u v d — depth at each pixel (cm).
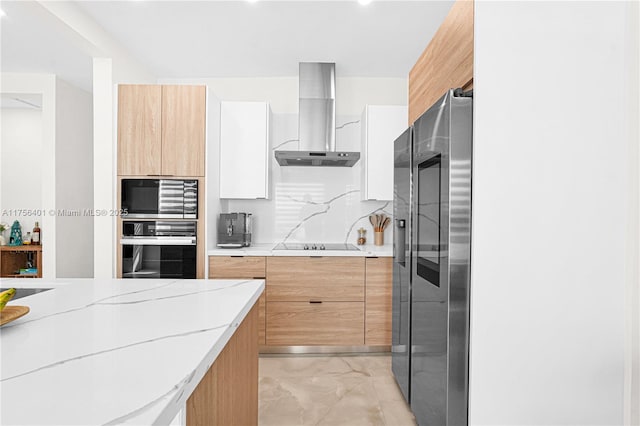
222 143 372
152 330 111
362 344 350
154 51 358
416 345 220
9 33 333
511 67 152
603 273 153
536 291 155
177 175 336
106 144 332
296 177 418
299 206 417
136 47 350
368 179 379
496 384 157
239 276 344
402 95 421
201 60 378
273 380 295
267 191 375
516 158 154
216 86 423
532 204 154
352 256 348
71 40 293
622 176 151
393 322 281
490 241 155
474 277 155
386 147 379
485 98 152
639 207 147
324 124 385
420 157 210
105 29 316
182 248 337
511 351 156
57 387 75
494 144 153
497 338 156
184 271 338
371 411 248
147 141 334
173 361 89
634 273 149
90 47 306
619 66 148
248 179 373
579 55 150
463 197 164
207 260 340
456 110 164
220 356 117
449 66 195
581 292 153
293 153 360
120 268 334
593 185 152
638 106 146
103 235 334
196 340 103
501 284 155
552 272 154
